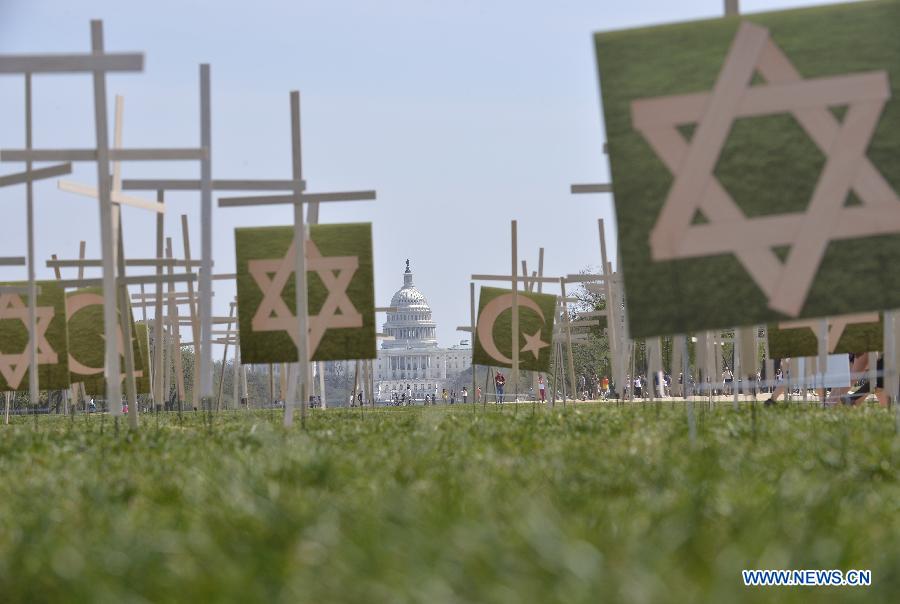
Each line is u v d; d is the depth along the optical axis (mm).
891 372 47719
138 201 59500
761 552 20141
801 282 37750
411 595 17156
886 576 18969
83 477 35812
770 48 38625
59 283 88812
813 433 46594
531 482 30719
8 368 88250
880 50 38750
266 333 74125
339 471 33938
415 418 76188
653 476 31219
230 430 62906
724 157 38062
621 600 16484
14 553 21516
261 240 75188
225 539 22297
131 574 19781
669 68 38562
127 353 65312
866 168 38219
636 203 37875
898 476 33094
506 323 121688
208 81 59500
